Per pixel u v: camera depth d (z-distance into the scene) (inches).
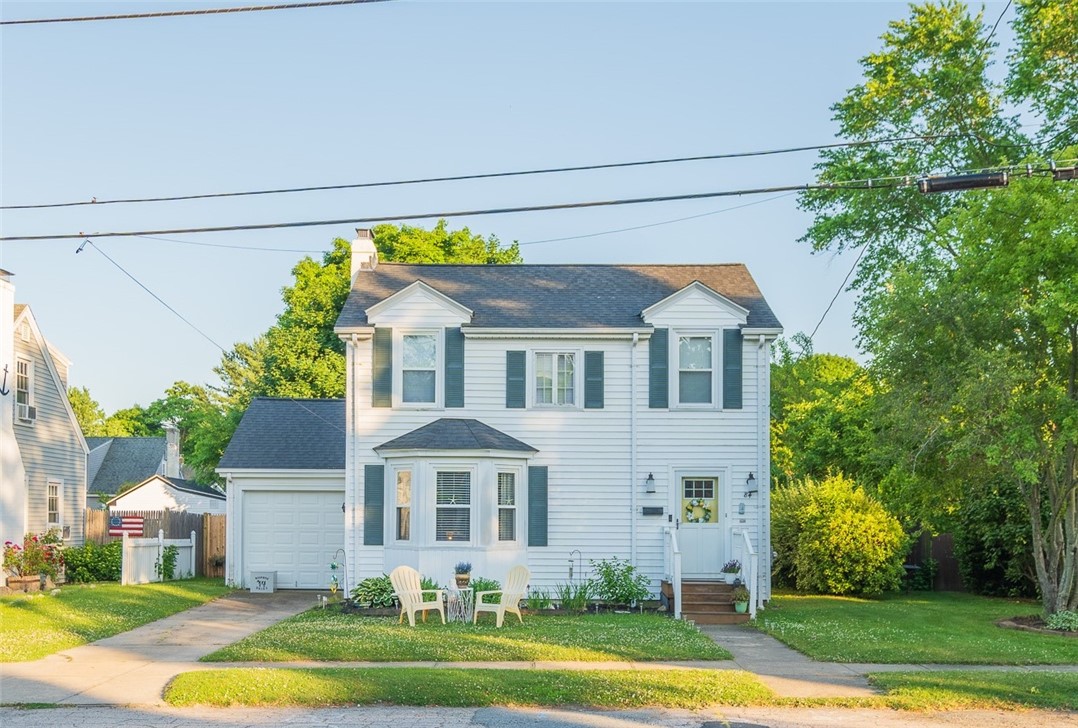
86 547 1117.1
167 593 957.8
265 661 590.9
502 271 1032.8
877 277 1185.4
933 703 481.1
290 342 1654.8
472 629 711.1
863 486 1079.0
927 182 576.4
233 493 1054.4
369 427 911.7
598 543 901.2
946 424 746.2
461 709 476.4
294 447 1070.4
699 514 911.0
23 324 1112.8
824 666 591.2
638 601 868.6
